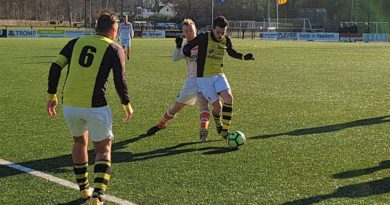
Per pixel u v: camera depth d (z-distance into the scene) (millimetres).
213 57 9258
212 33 9219
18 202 6211
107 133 6012
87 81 5879
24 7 124500
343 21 97312
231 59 31891
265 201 6273
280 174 7406
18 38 63438
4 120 11367
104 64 5895
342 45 55469
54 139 9594
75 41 6090
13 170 7547
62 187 6801
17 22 104000
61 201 6281
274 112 12672
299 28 85500
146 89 16766
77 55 5957
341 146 9188
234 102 14203
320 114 12445
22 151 8672
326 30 92562
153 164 7945
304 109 13164
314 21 98750
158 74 21484
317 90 16984
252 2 110188
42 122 11195
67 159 8195
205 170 7605
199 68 9320
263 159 8242
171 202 6227
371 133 10320
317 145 9250
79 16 126562
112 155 8500
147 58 30688
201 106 9594
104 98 5977
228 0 109625
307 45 54062
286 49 44406
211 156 8438
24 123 11062
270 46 49469
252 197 6414
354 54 38625
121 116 12109
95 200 5770
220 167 7766
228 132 9445
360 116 12219
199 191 6637
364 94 16094
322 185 6902
